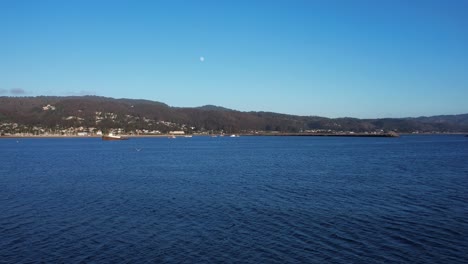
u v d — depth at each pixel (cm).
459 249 2442
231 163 8738
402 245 2517
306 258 2309
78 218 3222
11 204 3791
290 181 5431
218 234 2761
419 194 4281
